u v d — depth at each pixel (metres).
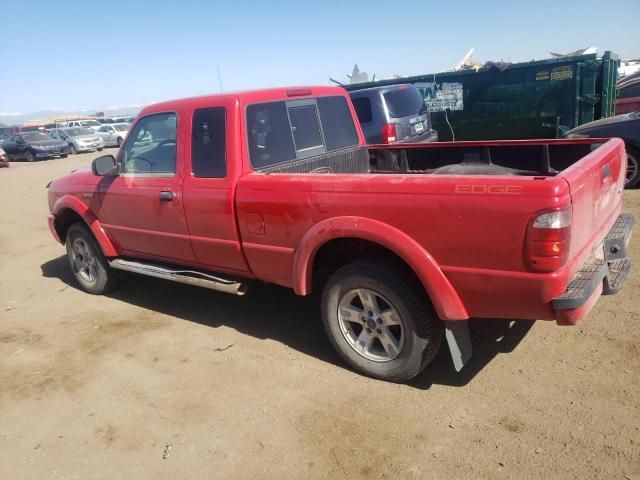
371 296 3.59
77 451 3.31
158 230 4.79
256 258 4.12
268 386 3.80
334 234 3.51
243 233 4.11
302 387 3.75
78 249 5.96
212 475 3.00
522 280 2.94
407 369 3.54
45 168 22.12
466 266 3.10
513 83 11.67
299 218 3.72
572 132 8.52
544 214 2.79
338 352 3.91
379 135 9.33
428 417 3.28
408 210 3.21
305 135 4.80
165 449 3.25
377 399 3.52
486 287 3.07
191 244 4.55
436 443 3.05
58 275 6.91
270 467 3.01
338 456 3.04
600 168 3.36
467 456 2.93
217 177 4.20
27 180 17.77
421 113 10.17
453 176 3.12
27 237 9.25
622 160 4.01
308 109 4.87
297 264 3.78
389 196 3.28
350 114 5.43
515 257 2.93
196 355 4.36
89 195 5.42
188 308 5.36
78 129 30.03
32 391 4.04
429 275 3.20
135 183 4.85
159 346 4.58
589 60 10.73
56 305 5.77
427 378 3.71
